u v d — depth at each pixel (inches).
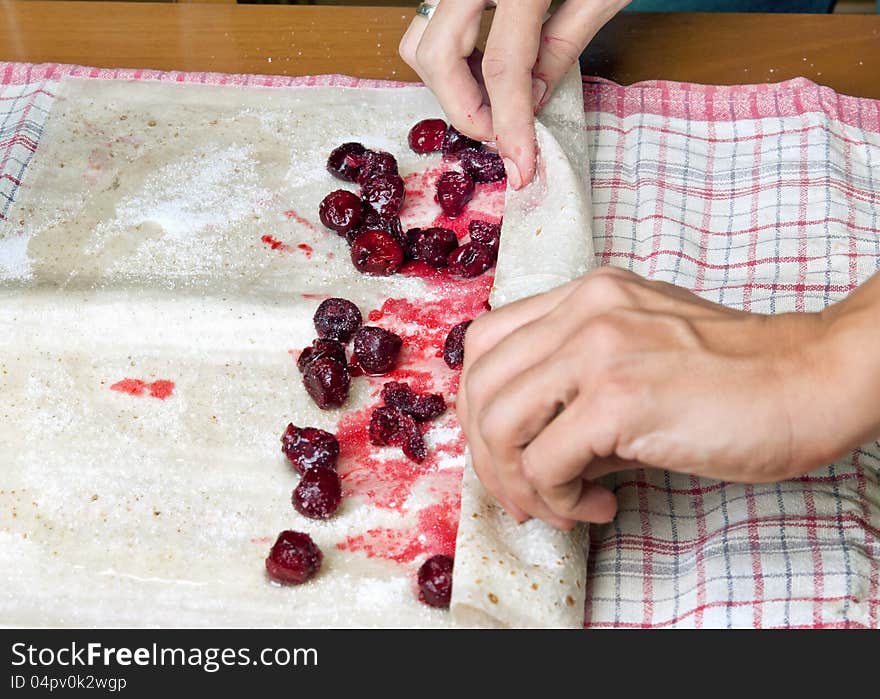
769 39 87.5
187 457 62.9
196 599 55.7
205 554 57.9
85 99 86.2
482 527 54.7
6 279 73.5
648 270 73.7
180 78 87.2
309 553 55.7
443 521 59.5
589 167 79.1
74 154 82.4
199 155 82.3
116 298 71.9
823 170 78.3
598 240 75.3
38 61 89.2
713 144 81.4
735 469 43.9
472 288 73.1
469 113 76.0
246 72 87.9
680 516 58.2
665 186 78.2
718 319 45.6
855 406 42.9
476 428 48.8
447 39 74.0
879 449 60.2
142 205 78.8
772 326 45.4
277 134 83.6
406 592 55.8
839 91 84.4
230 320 70.6
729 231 75.8
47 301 71.7
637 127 82.2
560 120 77.2
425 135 81.3
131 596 56.0
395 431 63.1
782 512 56.6
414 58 79.3
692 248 74.4
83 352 69.1
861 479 58.4
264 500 60.6
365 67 87.6
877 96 84.2
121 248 75.8
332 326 69.0
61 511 60.1
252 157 82.1
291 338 69.9
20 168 81.2
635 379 43.1
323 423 65.0
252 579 56.6
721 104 83.4
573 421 43.8
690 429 42.9
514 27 71.1
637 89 84.5
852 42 87.0
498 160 79.0
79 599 55.9
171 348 69.3
